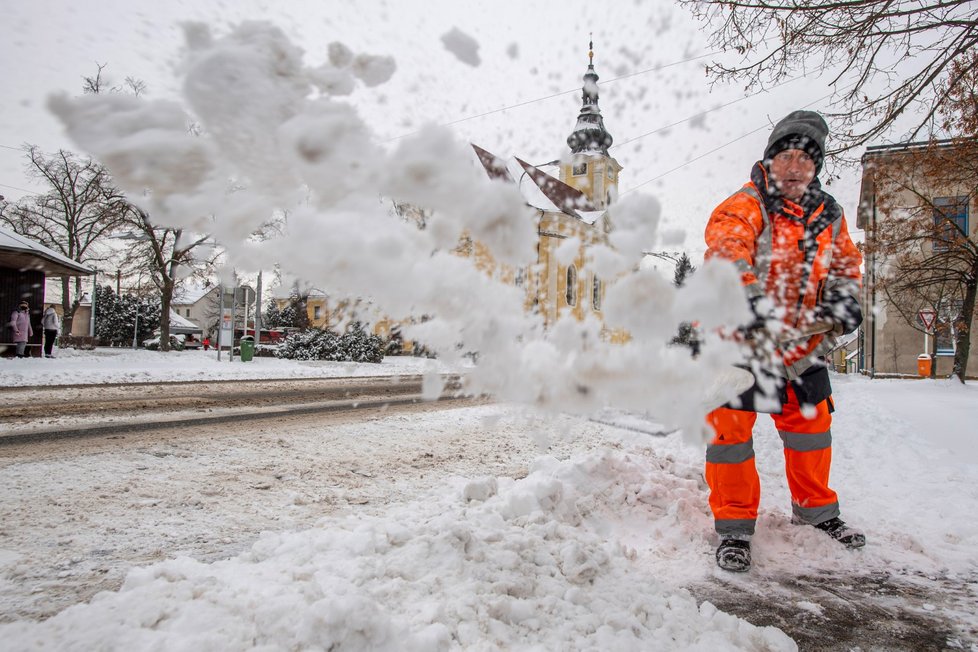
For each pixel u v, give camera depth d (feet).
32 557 7.50
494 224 2.99
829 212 8.06
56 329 57.31
